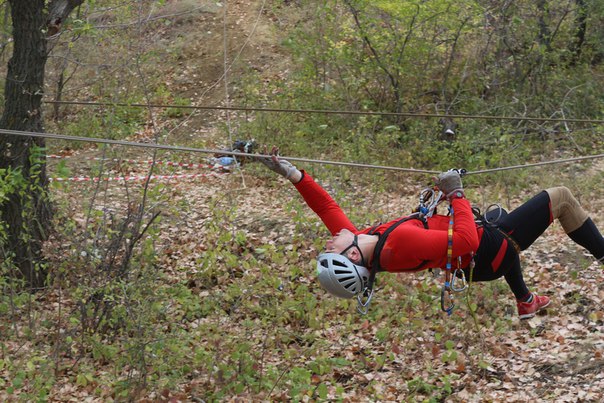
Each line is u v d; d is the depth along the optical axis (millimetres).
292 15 20359
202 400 6914
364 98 15875
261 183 13242
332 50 15672
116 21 14258
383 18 15875
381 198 12227
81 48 14672
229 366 7363
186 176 13539
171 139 15734
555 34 16375
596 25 16562
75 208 9766
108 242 8875
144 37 14961
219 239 9750
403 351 7707
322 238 10203
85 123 15391
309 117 15758
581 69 15930
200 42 20000
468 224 4898
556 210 5438
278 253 9539
